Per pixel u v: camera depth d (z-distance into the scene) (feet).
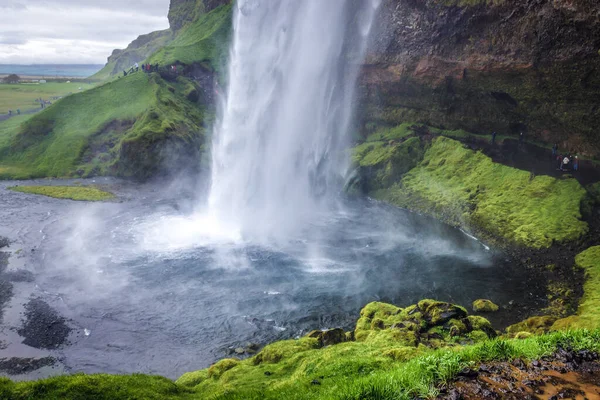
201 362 95.96
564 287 130.21
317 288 133.90
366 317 104.78
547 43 203.62
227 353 99.55
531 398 38.83
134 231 182.29
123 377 61.82
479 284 136.05
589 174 192.03
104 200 226.58
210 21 463.42
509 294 128.98
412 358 54.85
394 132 276.62
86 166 280.92
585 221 162.61
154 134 272.92
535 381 41.57
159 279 138.31
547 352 47.03
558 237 157.38
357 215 212.02
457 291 131.54
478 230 181.37
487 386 40.86
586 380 42.14
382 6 277.03
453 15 241.14
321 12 297.94
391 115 287.89
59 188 244.63
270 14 321.32
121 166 275.39
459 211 198.39
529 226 168.04
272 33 317.01
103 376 60.49
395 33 272.10
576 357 46.34
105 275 140.05
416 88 269.64
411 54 266.36
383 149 261.44
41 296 124.88
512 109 233.14
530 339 52.29
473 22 233.35
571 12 189.88
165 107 308.19
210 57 385.09
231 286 134.41
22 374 90.12
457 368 43.32
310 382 51.21
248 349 100.58
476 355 46.34
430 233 185.26
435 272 145.59
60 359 95.86
